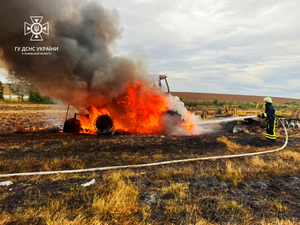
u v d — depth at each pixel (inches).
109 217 99.1
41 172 161.8
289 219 101.9
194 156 218.1
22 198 118.7
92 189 130.6
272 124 303.1
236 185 143.5
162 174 159.0
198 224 93.7
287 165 191.0
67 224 88.7
